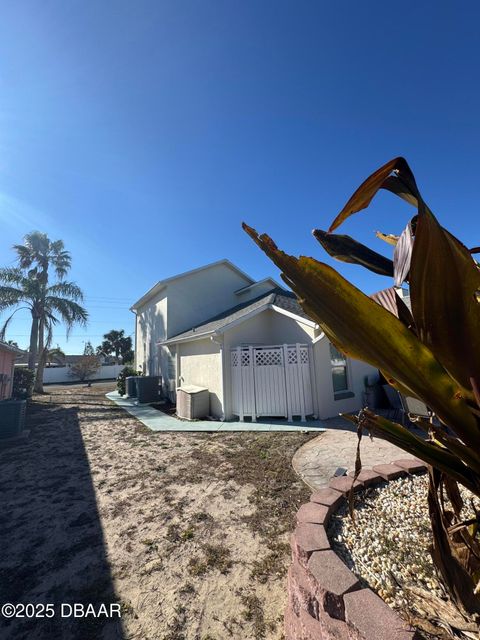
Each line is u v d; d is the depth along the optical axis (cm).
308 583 177
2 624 221
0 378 1177
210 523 339
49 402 1452
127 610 229
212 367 945
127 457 586
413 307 80
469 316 76
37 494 433
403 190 96
